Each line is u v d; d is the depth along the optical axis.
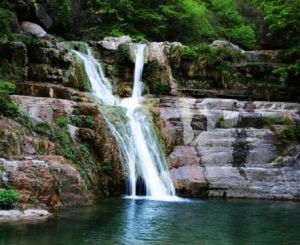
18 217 14.03
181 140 23.52
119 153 21.14
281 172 22.20
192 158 22.75
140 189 21.23
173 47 28.67
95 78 26.48
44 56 24.56
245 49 41.59
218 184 21.70
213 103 24.91
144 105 24.75
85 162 19.64
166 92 27.69
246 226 14.54
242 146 23.06
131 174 21.14
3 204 14.16
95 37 34.84
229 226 14.45
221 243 12.12
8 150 16.69
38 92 22.03
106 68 27.73
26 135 18.12
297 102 28.20
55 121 20.16
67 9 34.62
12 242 11.20
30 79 24.00
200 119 24.03
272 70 28.75
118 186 20.64
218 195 21.58
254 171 22.14
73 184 17.22
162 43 29.00
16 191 14.82
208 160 22.75
